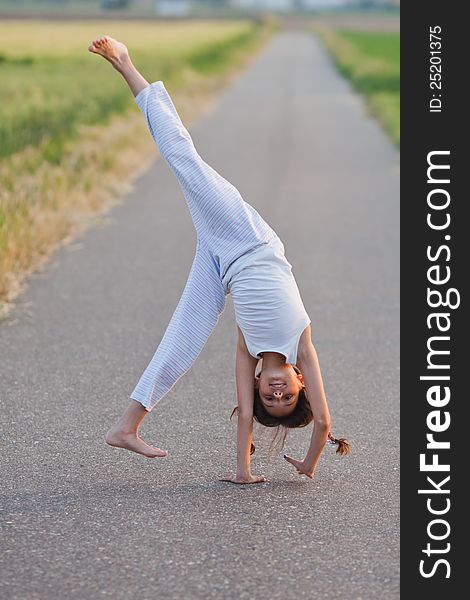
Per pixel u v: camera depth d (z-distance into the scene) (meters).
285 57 58.41
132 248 11.38
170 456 5.78
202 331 5.36
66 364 7.44
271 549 4.65
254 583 4.32
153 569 4.43
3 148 15.80
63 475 5.49
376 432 6.23
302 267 10.58
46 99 21.44
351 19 158.62
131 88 5.27
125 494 5.25
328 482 5.48
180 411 6.51
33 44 43.59
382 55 54.19
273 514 5.04
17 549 4.61
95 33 58.66
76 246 11.44
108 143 18.86
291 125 24.19
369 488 5.41
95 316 8.70
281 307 5.09
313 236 12.14
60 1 199.62
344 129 23.55
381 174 17.08
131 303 9.13
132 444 5.45
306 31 115.94
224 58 48.62
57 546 4.65
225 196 5.14
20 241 10.38
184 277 10.12
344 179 16.48
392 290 9.68
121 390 6.91
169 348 5.36
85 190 14.21
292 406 5.30
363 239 11.99
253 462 5.77
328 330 8.41
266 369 5.22
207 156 18.84
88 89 24.36
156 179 16.42
